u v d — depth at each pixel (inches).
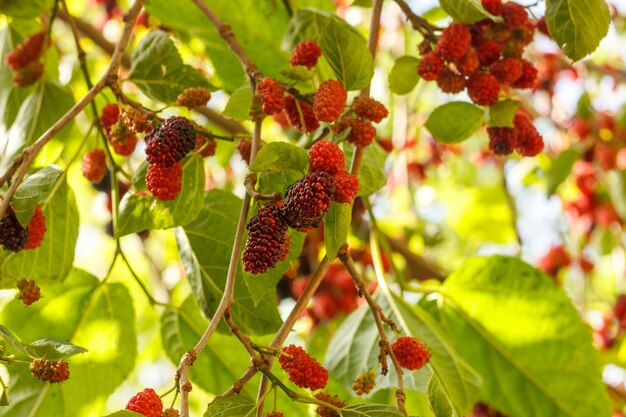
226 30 26.3
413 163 49.4
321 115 23.4
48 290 28.2
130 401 20.8
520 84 26.9
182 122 23.7
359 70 24.1
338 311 36.2
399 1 26.7
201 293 26.7
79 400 27.7
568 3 25.8
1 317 28.0
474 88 26.1
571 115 49.6
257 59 32.5
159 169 23.8
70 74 37.4
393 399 30.9
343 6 44.6
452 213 56.4
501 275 30.6
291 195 21.5
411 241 45.7
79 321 28.4
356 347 28.4
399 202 50.3
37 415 27.2
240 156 26.0
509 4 26.2
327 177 21.5
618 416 41.3
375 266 29.2
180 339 29.1
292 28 30.0
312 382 21.8
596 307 52.2
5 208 22.6
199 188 25.6
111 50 36.2
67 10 29.5
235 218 27.0
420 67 26.1
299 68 24.1
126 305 28.7
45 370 21.9
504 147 26.5
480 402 32.3
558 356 30.8
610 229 48.3
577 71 49.2
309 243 36.0
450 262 60.9
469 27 26.2
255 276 23.2
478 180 59.4
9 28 31.8
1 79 31.3
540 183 51.6
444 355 27.5
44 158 30.2
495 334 30.9
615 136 46.4
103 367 28.3
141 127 24.8
